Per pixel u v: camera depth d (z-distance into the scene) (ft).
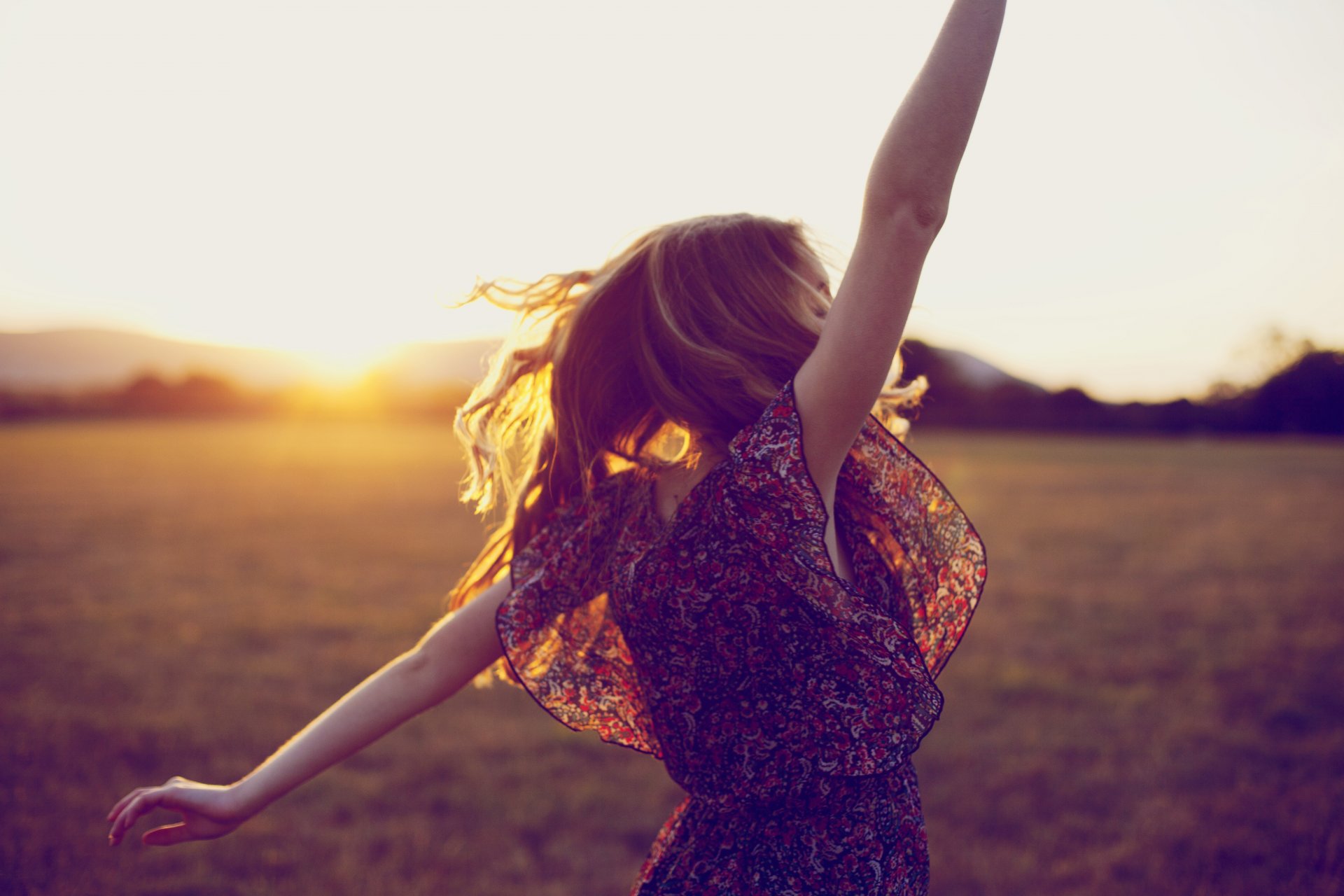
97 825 12.27
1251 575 32.71
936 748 15.72
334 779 14.32
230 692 18.53
